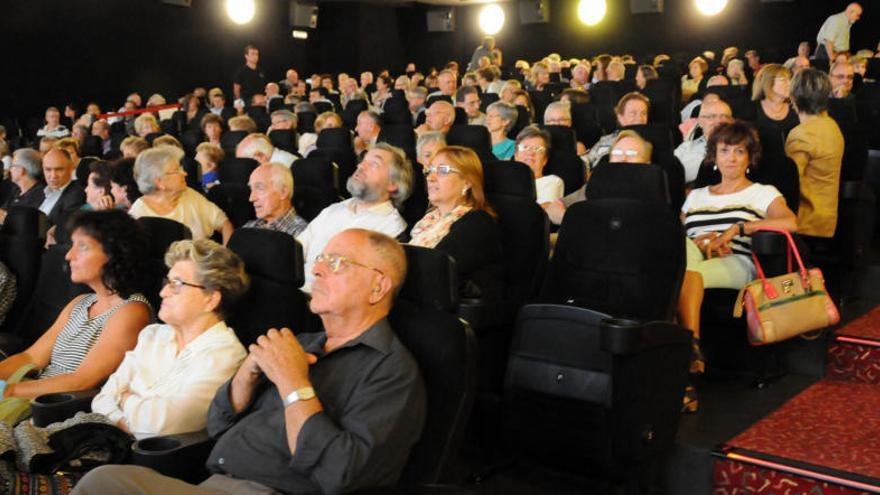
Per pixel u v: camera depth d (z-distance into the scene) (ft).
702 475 8.44
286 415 6.29
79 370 8.93
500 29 56.24
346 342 6.62
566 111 17.07
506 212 10.40
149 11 45.80
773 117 14.16
